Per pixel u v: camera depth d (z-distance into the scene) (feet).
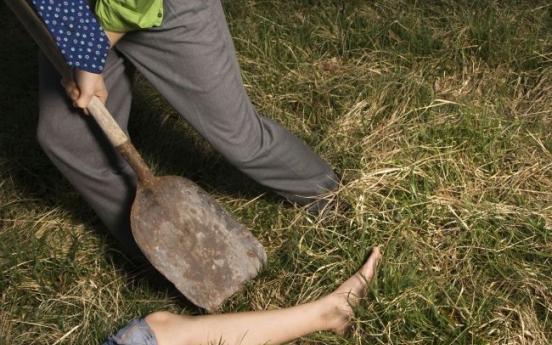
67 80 10.80
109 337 10.88
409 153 12.72
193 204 11.45
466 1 14.76
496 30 14.26
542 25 14.42
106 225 11.87
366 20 14.67
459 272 11.51
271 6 15.08
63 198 12.72
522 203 12.12
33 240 12.22
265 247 12.08
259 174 11.78
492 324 11.09
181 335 10.91
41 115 11.21
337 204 12.17
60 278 11.97
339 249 11.82
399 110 13.32
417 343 11.02
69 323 11.54
